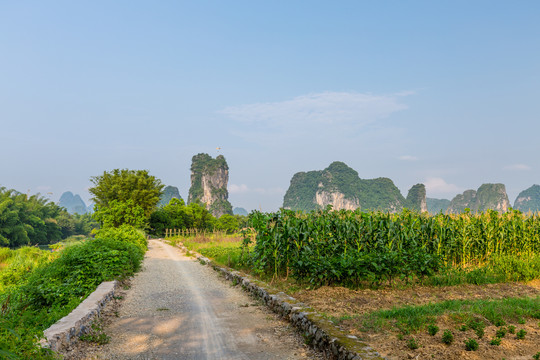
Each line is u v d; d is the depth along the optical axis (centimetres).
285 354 582
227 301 987
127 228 2944
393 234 1166
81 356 579
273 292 933
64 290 984
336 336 562
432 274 1096
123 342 652
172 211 7388
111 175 5388
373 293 952
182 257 2309
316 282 1050
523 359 480
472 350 509
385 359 466
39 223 9394
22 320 718
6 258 2306
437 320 647
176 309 902
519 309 702
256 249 1270
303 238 1165
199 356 580
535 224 1502
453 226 1353
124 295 1082
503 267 1188
